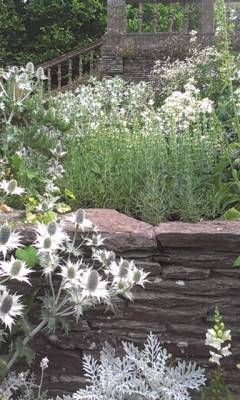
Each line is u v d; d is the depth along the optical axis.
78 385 2.57
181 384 2.32
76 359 2.58
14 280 2.49
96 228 2.49
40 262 2.25
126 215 2.98
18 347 2.31
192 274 2.52
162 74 6.98
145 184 3.19
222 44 3.53
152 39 8.49
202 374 2.46
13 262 2.10
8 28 13.34
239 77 3.79
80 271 2.17
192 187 3.14
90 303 2.18
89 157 3.49
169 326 2.55
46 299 2.27
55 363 2.59
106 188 3.29
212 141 3.44
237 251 2.51
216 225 2.63
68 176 3.41
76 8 13.22
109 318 2.54
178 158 3.31
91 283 2.08
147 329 2.55
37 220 2.70
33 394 2.52
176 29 9.45
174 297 2.53
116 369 2.34
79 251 2.39
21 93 3.62
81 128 3.97
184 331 2.54
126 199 3.22
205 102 3.53
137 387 2.30
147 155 3.34
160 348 2.41
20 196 3.10
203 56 6.30
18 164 3.27
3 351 2.50
